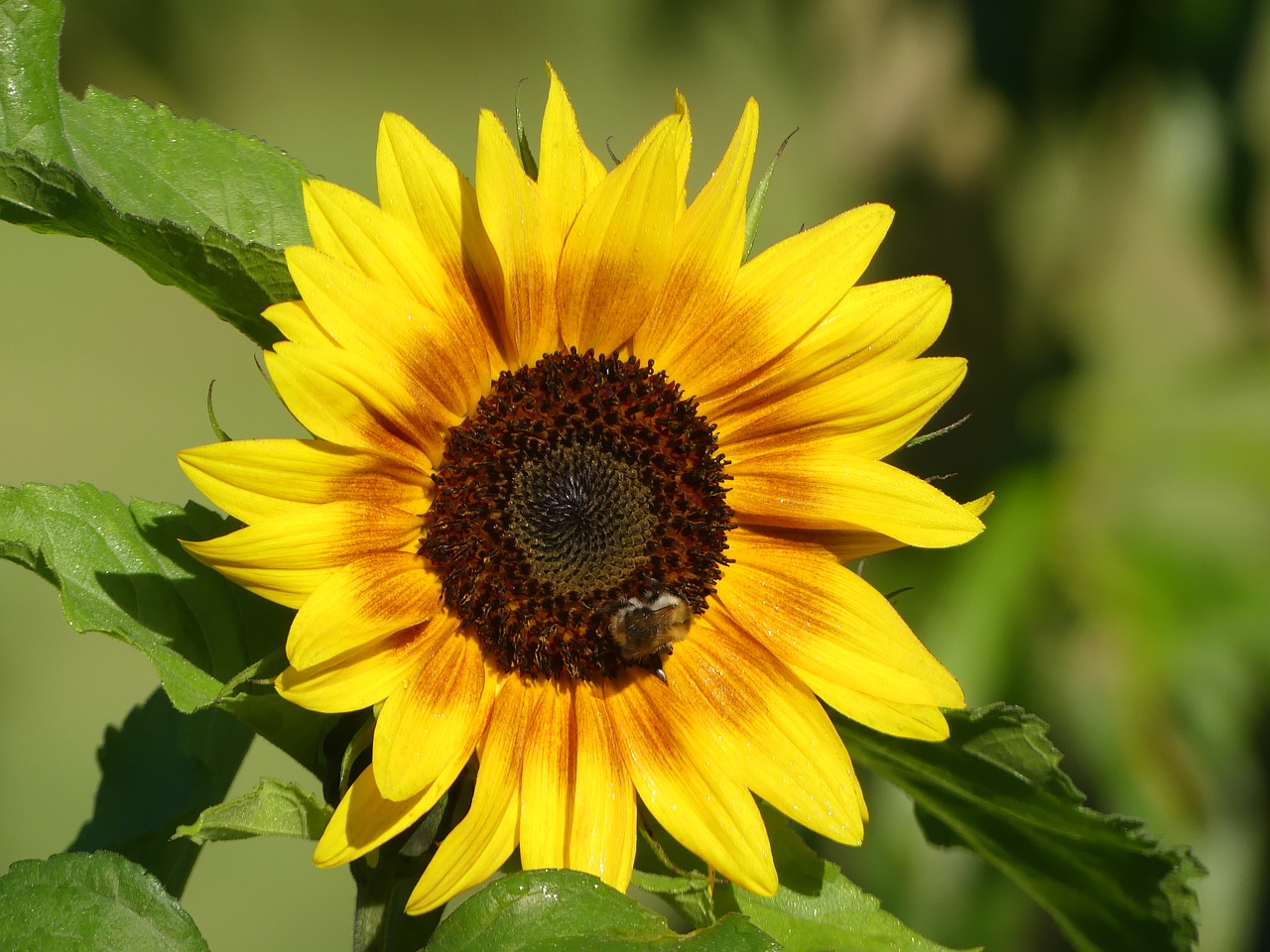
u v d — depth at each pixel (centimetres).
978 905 87
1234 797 89
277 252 71
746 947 66
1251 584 90
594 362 74
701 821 71
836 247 73
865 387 73
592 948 66
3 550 70
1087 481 92
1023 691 89
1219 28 90
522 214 72
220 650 71
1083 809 72
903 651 72
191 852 73
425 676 71
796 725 72
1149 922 73
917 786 74
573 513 72
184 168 73
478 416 73
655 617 72
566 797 72
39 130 71
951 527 72
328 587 69
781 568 74
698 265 73
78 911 67
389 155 71
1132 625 89
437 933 67
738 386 74
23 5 71
